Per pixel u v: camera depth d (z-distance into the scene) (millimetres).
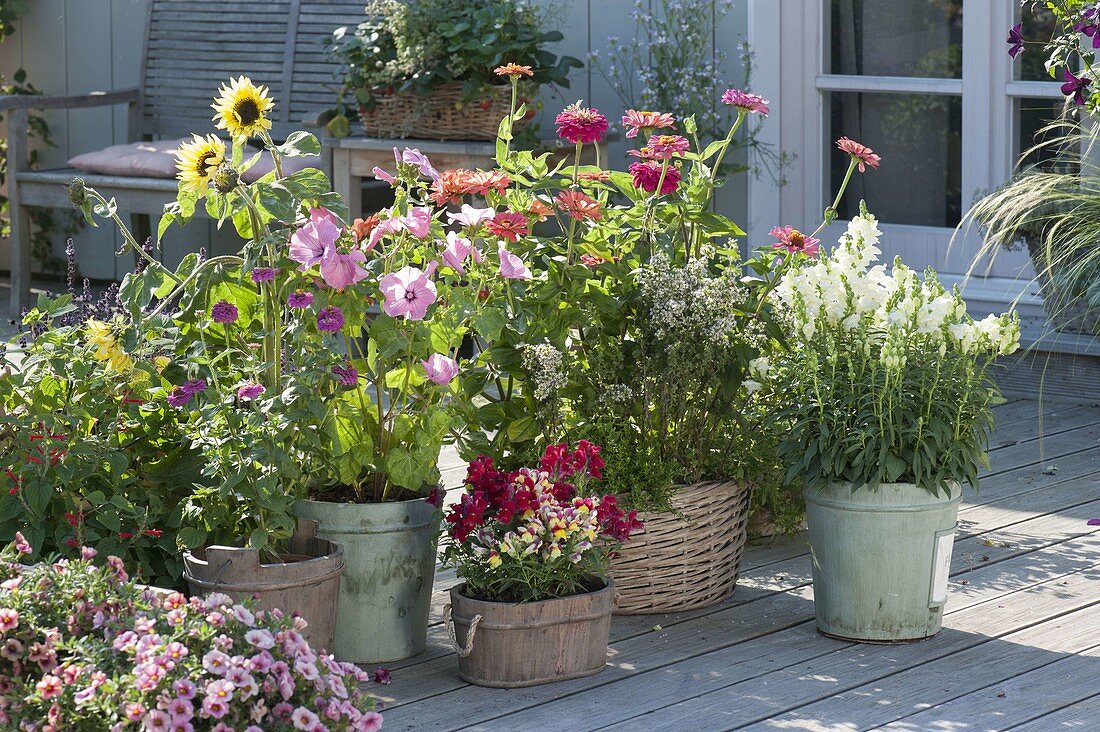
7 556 2559
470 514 2961
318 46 6793
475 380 3393
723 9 6117
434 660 3166
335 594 2957
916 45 5754
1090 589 3514
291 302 2893
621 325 3471
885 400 3146
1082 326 5031
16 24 8094
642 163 3453
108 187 6617
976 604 3438
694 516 3387
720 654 3172
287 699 2264
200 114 7141
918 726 2781
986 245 4590
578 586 3074
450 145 5922
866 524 3139
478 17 5812
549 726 2805
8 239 8289
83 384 3156
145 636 2234
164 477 3182
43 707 2227
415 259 3217
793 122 6023
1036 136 5539
